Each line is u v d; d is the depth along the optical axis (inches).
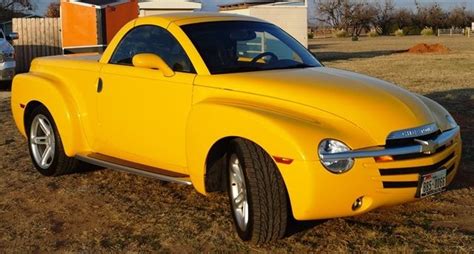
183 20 217.9
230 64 203.6
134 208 212.8
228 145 183.0
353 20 3526.1
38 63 269.3
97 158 230.7
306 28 1086.4
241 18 231.1
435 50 1312.7
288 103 176.6
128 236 187.6
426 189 171.6
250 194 168.4
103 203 219.5
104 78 227.3
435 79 641.6
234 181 182.7
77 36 667.4
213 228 191.3
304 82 184.9
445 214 201.6
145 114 211.3
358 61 1023.6
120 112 221.0
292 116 170.2
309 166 157.8
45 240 186.2
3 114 430.3
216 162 188.9
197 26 215.3
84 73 237.3
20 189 239.3
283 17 1073.5
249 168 168.6
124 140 221.6
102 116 229.3
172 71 203.9
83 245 181.3
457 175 246.2
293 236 182.2
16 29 879.7
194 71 199.6
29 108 262.2
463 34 3127.5
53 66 256.2
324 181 158.4
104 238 186.5
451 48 1480.1
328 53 1354.6
